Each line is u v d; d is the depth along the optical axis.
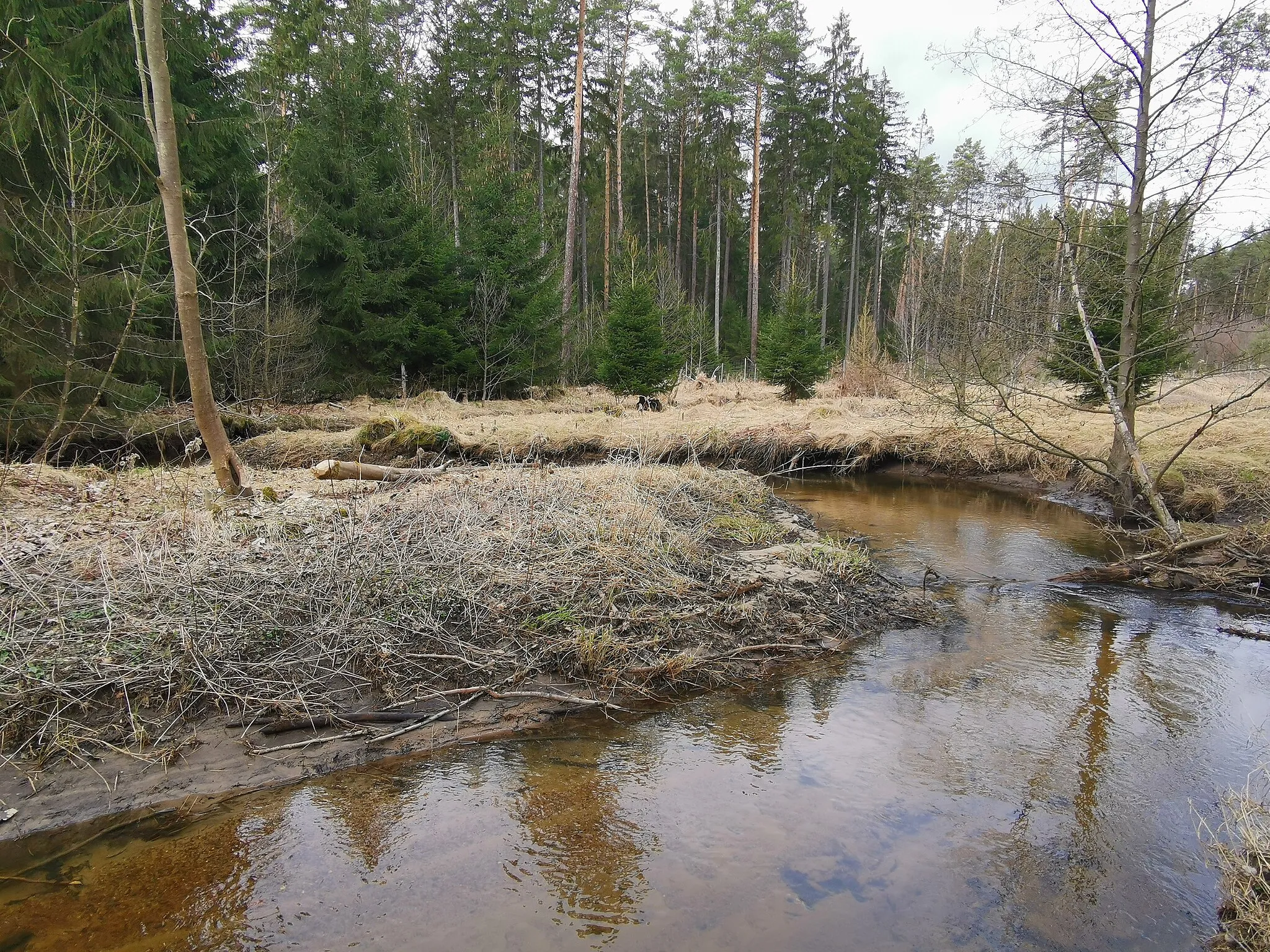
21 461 10.07
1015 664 5.91
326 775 4.10
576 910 3.11
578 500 8.02
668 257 34.94
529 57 28.03
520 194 21.44
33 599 4.86
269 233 15.55
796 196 40.91
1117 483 10.89
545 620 5.66
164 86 6.27
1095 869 3.46
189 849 3.45
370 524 6.52
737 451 15.30
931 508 12.12
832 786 4.13
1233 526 9.62
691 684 5.39
